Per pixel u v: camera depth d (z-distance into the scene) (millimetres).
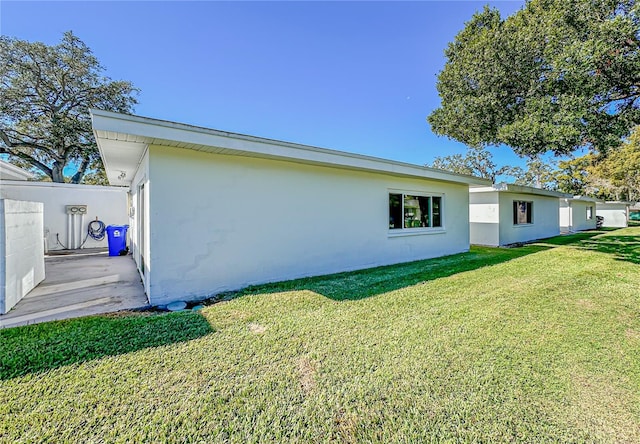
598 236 14719
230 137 4238
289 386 2180
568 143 7660
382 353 2670
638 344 2891
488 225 11539
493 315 3641
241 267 4883
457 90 11164
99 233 11367
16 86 15445
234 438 1696
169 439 1675
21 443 1618
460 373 2359
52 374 2270
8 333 2980
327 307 3918
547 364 2508
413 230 7922
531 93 8469
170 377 2264
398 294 4535
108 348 2695
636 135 19141
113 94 18156
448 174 8047
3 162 7855
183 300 4305
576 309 3896
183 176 4309
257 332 3107
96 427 1751
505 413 1912
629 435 1736
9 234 3807
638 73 6383
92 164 20047
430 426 1805
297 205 5574
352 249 6484
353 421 1845
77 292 4691
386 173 6871
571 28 7117
